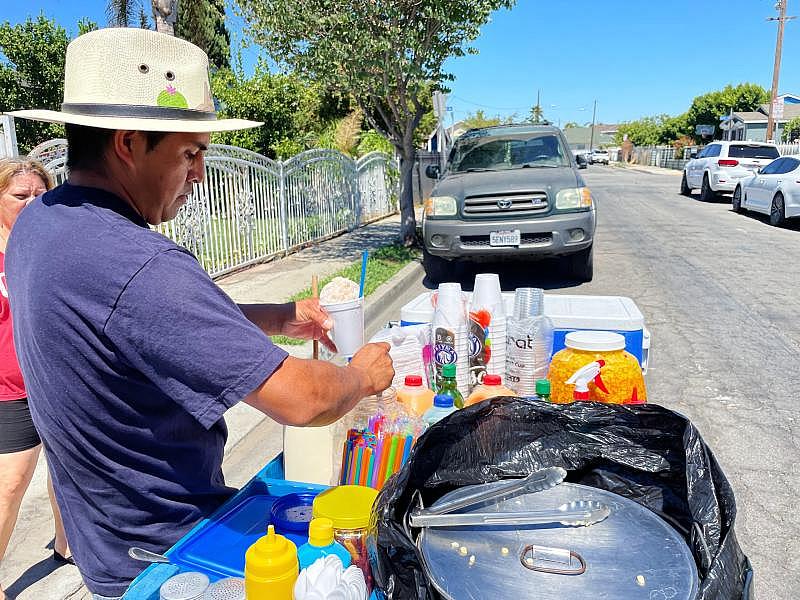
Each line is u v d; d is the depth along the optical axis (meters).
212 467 1.45
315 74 9.16
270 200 9.95
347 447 1.60
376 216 15.84
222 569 1.24
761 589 2.68
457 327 2.06
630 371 1.86
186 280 1.14
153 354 1.13
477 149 9.00
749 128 50.03
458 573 1.12
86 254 1.15
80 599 2.65
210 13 18.34
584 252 8.04
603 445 1.45
